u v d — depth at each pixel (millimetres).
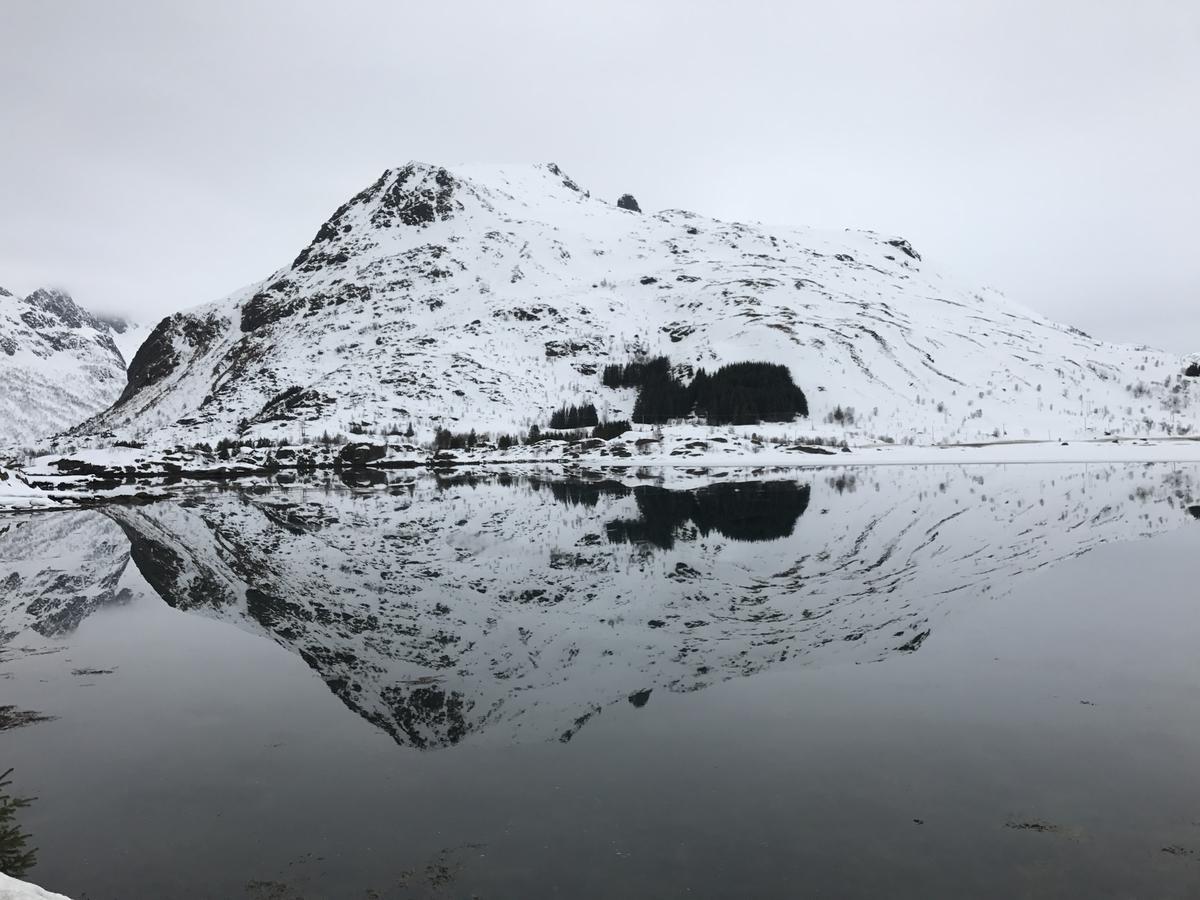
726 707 15594
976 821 10641
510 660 19625
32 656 21359
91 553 40969
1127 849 9828
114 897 9492
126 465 121688
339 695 17328
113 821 11477
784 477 93250
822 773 12305
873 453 142000
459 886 9430
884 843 10109
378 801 11914
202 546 42562
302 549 40438
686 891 9117
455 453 160500
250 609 26578
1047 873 9312
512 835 10664
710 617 23562
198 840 10844
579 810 11328
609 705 15992
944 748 13133
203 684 18391
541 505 62625
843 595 25984
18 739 14945
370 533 46781
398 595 28094
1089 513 47156
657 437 163375
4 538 48469
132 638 23062
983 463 120438
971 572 29219
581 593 27688
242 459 144125
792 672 17828
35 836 11117
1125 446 152250
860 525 44094
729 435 171375
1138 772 12055
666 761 12992
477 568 33438
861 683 16812
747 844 10172
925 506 53750
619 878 9453
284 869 9992
